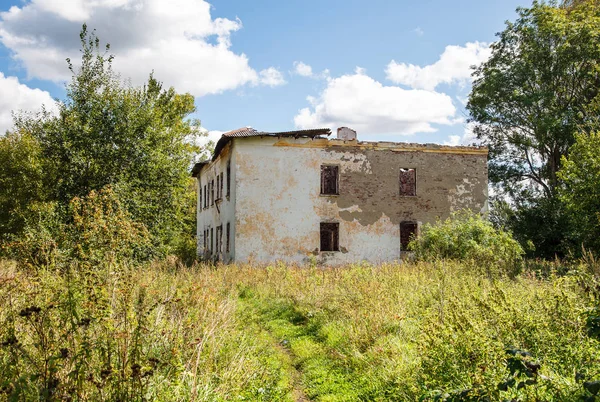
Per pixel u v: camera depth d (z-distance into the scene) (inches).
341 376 265.1
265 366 274.5
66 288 181.2
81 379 161.6
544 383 160.1
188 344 238.8
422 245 795.4
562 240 930.7
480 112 1298.0
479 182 1010.1
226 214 1006.4
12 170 877.8
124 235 233.3
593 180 679.1
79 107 680.4
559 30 1157.7
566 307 217.3
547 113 1194.6
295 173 930.7
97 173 663.8
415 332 289.6
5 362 172.7
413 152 984.9
